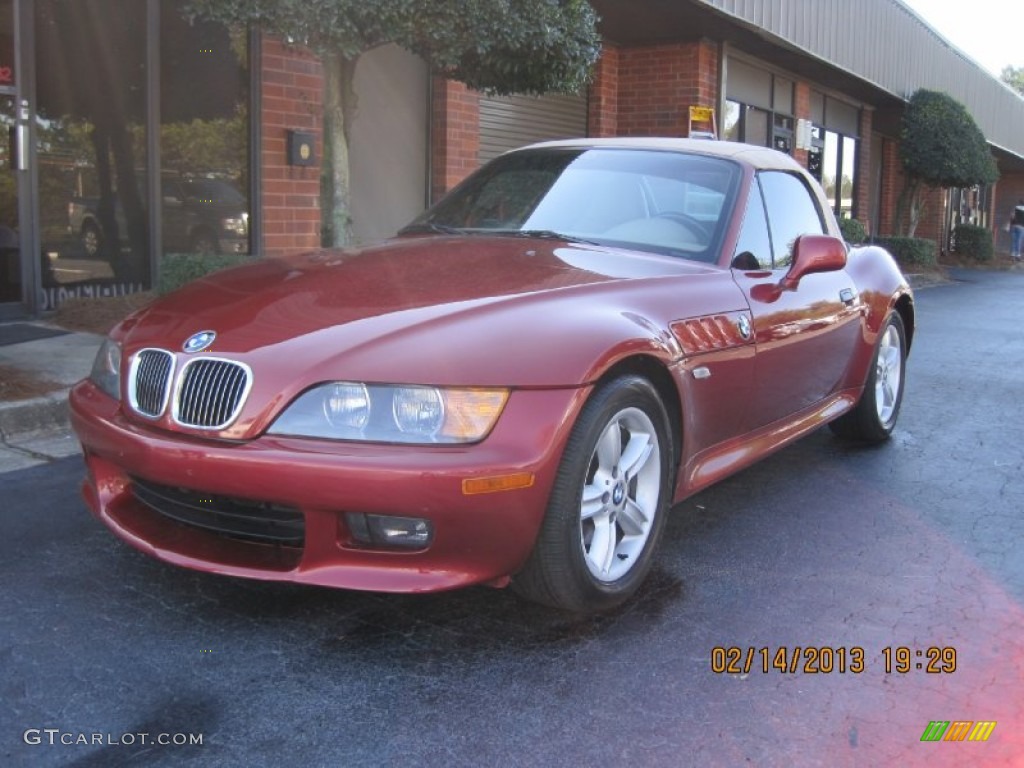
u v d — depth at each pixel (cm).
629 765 249
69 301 797
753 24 1302
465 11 613
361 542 289
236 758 247
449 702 276
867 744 263
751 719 273
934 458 557
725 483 498
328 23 584
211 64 867
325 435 281
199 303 340
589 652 308
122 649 301
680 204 429
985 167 2166
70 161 802
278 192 907
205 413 295
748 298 400
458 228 446
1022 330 1197
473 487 276
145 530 325
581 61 726
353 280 344
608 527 327
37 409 539
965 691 292
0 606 329
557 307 320
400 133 1108
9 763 242
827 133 2030
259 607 332
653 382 349
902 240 2142
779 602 350
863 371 539
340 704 274
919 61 2162
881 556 398
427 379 282
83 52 799
